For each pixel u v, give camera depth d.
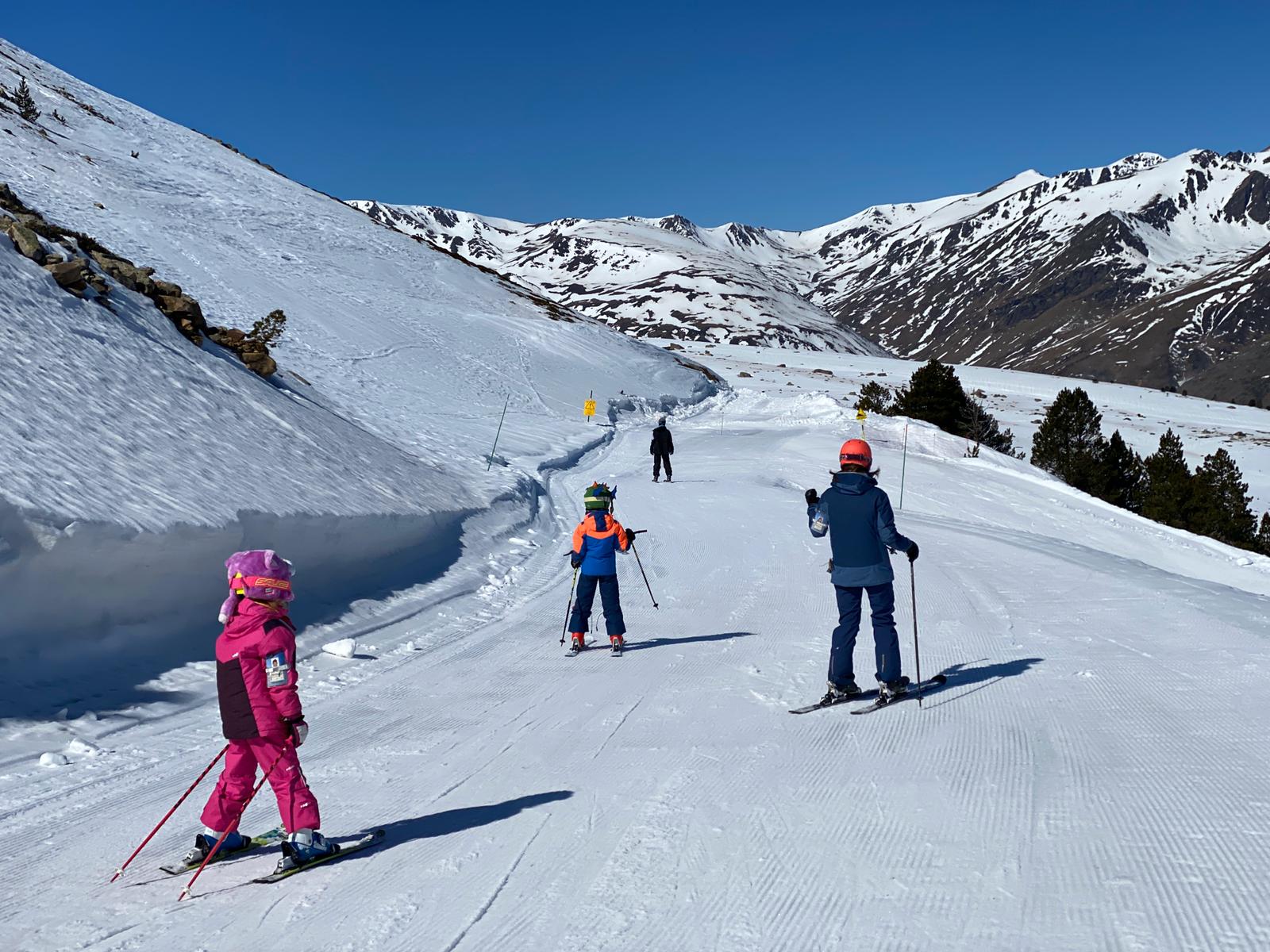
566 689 7.81
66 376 11.30
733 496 22.41
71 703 6.80
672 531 17.62
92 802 5.36
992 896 3.79
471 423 29.19
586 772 5.65
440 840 4.66
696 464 29.73
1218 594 11.82
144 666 7.74
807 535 17.11
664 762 5.80
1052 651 8.53
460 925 3.75
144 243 37.78
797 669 8.27
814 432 36.34
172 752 6.30
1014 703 6.81
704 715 6.88
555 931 3.66
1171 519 37.56
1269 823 4.39
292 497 11.14
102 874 4.37
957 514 21.81
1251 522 37.47
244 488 10.59
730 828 4.66
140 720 6.86
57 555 7.24
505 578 13.48
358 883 4.19
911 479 25.45
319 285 44.09
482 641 9.88
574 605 9.27
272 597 4.34
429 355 38.72
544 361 46.09
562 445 29.80
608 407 41.84
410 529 13.15
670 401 49.28
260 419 14.36
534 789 5.39
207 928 3.78
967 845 4.32
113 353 13.03
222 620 4.39
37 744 6.15
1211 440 57.94
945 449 32.31
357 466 14.89
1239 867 3.93
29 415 9.63
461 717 7.01
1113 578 13.03
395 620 10.41
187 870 4.38
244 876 4.33
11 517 7.01
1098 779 5.12
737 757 5.84
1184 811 4.59
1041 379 83.75
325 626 9.63
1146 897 3.69
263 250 46.88
